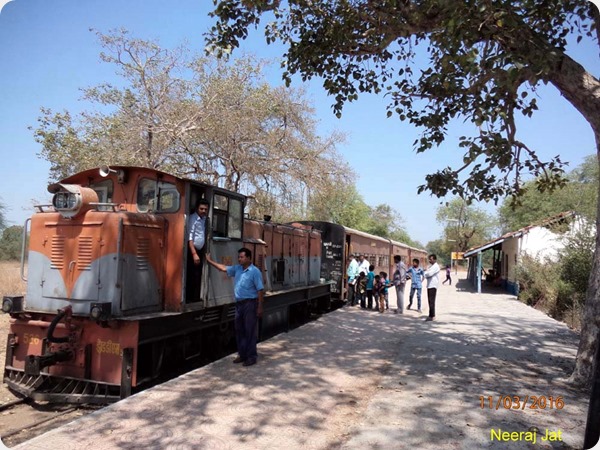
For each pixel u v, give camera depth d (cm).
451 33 619
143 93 1802
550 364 834
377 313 1538
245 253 789
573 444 485
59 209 712
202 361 926
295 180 2084
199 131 1872
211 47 898
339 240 1959
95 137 1734
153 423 517
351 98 1009
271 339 1010
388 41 839
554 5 691
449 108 869
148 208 807
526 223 4097
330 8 928
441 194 827
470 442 484
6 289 1603
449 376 741
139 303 725
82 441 466
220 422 527
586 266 1723
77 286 705
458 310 1720
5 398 699
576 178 3925
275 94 2102
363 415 561
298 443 479
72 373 693
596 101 683
